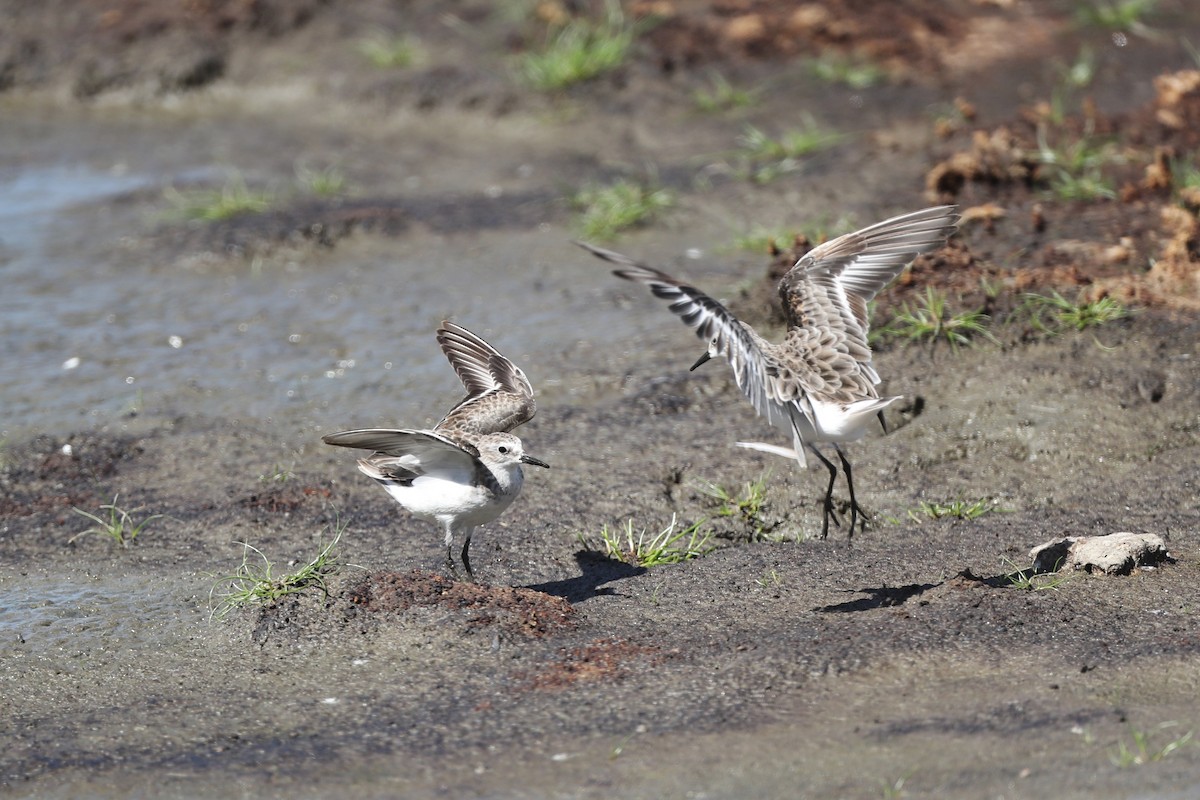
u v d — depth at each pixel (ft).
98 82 83.82
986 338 46.62
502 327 53.52
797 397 30.96
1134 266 50.47
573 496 41.24
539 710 30.14
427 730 29.71
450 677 31.91
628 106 74.54
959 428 43.06
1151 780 25.29
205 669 33.30
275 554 38.99
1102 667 30.12
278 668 33.04
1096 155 60.49
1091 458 41.60
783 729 28.45
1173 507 38.88
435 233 63.26
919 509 40.14
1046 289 48.67
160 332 55.06
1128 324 46.44
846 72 74.18
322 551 38.88
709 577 36.52
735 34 78.13
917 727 28.07
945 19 78.74
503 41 80.84
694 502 41.01
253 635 34.40
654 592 35.94
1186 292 48.06
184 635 34.96
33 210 68.74
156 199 68.90
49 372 51.80
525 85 76.89
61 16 87.71
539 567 37.81
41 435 46.96
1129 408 42.98
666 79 75.87
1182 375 43.88
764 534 40.27
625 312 54.03
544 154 71.61
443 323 38.29
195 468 44.47
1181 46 74.08
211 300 57.93
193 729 30.58
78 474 44.47
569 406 46.75
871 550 37.58
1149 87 69.82
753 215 61.62
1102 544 35.22
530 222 63.82
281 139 76.59
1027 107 68.54
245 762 28.96
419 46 81.76
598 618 34.55
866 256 34.68
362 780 27.84
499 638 33.27
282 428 46.80
